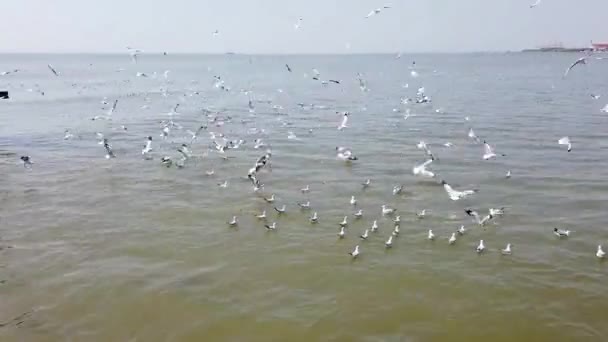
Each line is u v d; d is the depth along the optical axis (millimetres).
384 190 40281
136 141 58750
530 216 34719
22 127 67938
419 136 60812
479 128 65500
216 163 48469
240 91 121562
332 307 24141
